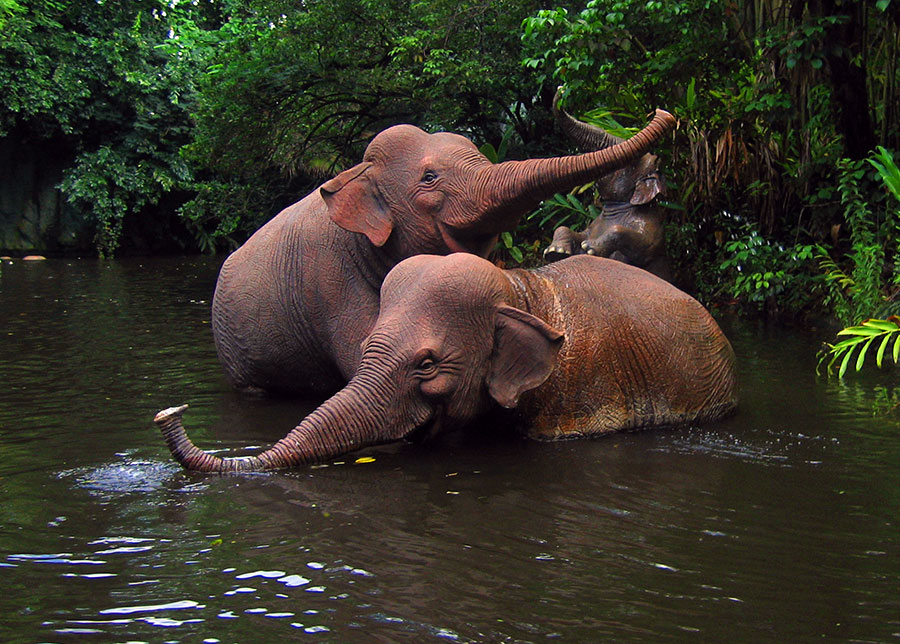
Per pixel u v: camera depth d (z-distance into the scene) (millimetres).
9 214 22531
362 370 5246
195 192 23734
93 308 11828
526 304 5695
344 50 15023
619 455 5387
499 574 3750
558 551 3992
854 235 9375
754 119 11320
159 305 12156
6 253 22422
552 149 15133
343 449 5156
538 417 5672
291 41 15094
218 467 4969
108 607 3457
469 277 5262
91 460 5188
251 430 5902
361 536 4121
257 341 6785
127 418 6145
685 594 3602
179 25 23531
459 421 5359
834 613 3461
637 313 5957
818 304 10367
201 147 16953
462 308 5215
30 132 22328
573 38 10406
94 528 4195
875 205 10461
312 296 6520
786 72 11039
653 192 8438
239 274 6941
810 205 10812
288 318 6660
